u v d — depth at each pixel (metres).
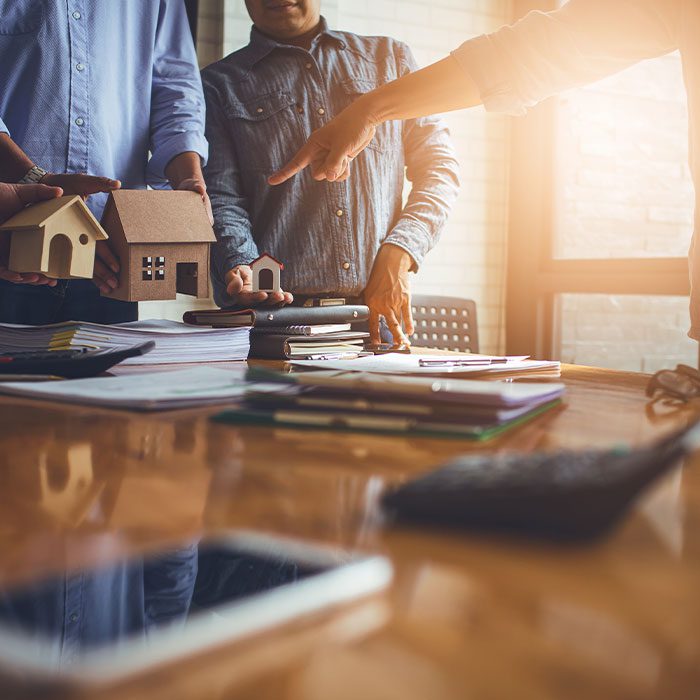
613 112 3.80
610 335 3.85
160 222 1.25
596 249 3.85
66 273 1.18
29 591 0.27
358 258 2.17
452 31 3.79
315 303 1.51
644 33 1.23
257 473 0.46
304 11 2.18
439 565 0.29
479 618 0.24
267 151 2.16
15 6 1.58
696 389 0.81
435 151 2.22
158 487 0.42
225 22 3.17
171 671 0.20
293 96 2.18
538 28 1.26
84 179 1.26
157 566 0.30
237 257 2.01
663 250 3.78
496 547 0.31
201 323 1.37
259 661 0.21
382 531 0.34
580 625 0.23
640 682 0.20
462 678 0.20
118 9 1.68
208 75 2.24
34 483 0.43
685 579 0.28
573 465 0.35
